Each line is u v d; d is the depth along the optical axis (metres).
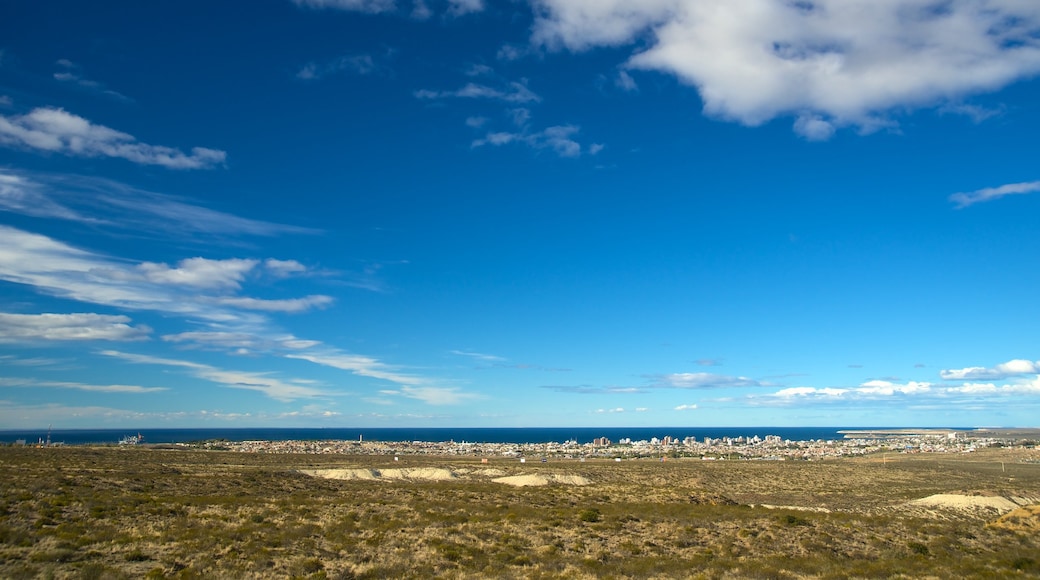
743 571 30.92
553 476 95.75
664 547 37.19
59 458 86.38
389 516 43.81
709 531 42.56
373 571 28.48
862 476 117.44
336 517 42.41
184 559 29.20
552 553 33.56
